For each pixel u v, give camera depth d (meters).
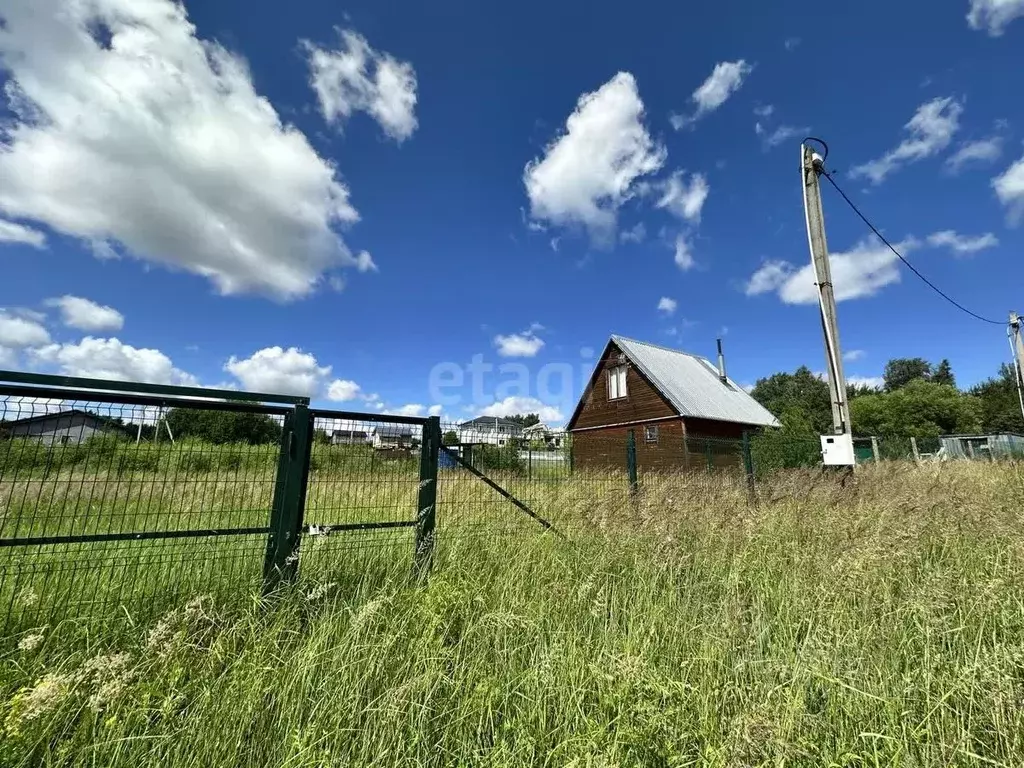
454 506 4.77
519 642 2.70
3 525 2.46
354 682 2.20
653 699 2.09
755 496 7.34
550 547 4.32
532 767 1.82
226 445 3.15
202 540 3.25
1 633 2.44
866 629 2.74
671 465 11.39
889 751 1.90
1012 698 1.98
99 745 1.75
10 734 1.73
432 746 1.97
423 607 2.85
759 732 1.70
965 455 22.41
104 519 3.12
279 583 3.05
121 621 2.68
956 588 3.10
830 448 7.62
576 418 27.17
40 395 2.57
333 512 3.67
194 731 1.93
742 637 2.79
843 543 4.25
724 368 26.89
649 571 3.84
